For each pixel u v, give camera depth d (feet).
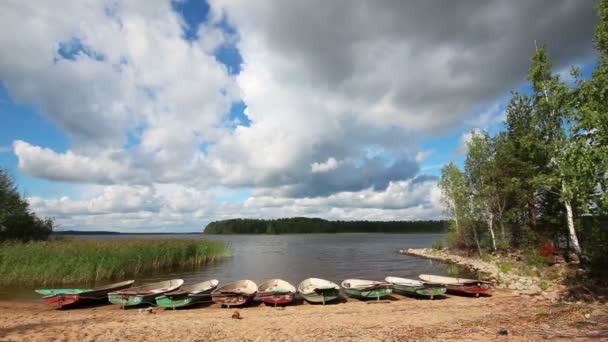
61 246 90.07
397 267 116.47
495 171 111.96
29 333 36.96
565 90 58.90
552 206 87.10
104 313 50.29
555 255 89.35
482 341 29.73
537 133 69.05
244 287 64.08
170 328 39.37
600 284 55.31
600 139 38.60
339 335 34.76
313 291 56.03
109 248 93.20
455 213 139.54
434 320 41.29
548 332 31.76
